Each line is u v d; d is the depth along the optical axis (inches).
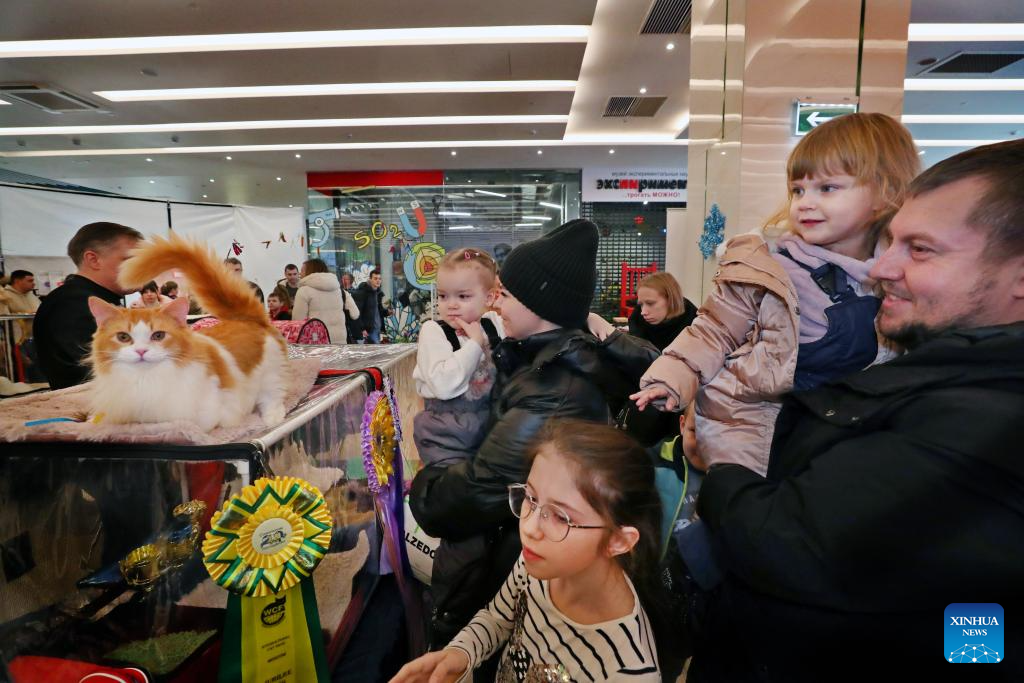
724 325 31.8
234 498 27.7
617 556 26.9
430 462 45.9
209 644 30.6
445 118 259.8
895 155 28.2
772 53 76.0
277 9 149.6
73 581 30.1
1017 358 16.2
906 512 16.3
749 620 22.2
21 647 29.5
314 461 39.2
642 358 38.6
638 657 24.9
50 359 52.9
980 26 164.6
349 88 217.2
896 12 73.2
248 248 231.1
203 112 233.6
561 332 37.7
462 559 39.4
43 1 142.9
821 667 19.7
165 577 30.3
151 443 29.3
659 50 186.9
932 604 16.8
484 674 37.2
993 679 16.6
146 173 362.0
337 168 356.5
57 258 144.9
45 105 219.9
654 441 42.3
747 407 30.5
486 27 166.1
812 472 19.5
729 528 21.4
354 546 46.0
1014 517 15.2
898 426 18.0
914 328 19.0
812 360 28.6
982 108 237.8
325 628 38.4
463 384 45.3
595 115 261.9
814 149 29.8
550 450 25.1
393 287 380.5
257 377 34.7
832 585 18.0
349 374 52.0
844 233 29.4
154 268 32.8
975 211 16.8
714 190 96.4
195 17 152.9
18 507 29.6
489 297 49.4
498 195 380.8
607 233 386.3
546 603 28.0
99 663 28.1
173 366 29.8
